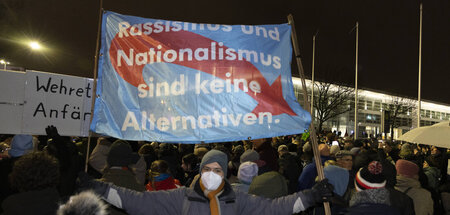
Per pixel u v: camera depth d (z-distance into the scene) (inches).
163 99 140.2
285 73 144.1
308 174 197.8
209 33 145.9
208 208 94.3
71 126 157.8
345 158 200.5
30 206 91.4
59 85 156.8
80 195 73.0
